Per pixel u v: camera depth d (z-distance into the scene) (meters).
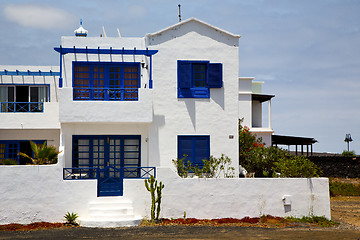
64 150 21.61
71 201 19.22
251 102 39.44
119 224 18.42
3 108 24.47
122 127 22.73
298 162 21.45
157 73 22.45
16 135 24.19
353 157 36.06
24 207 18.94
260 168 24.33
